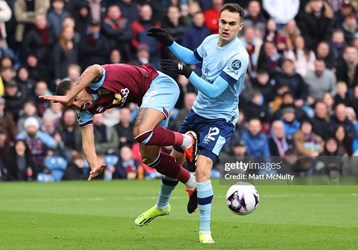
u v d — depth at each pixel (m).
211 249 29.70
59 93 31.61
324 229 36.22
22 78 66.06
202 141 33.06
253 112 69.62
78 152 64.56
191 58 34.12
